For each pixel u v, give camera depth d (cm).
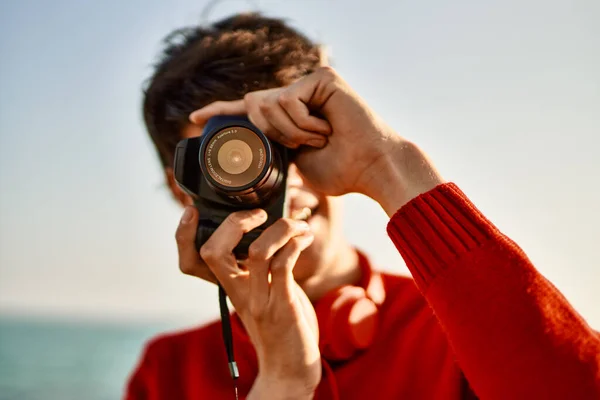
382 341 185
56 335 4253
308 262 186
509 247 137
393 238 150
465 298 134
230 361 165
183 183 170
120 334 4553
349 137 163
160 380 203
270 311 159
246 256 166
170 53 226
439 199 146
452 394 168
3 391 2022
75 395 2011
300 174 175
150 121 222
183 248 171
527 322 127
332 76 165
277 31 222
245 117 175
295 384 161
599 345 128
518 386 125
